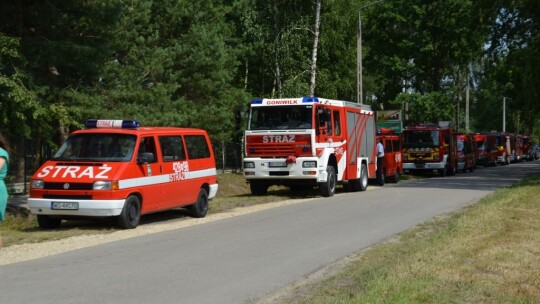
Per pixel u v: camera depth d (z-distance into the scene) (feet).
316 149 68.03
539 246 32.94
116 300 22.98
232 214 53.47
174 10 88.28
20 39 51.62
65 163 43.32
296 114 68.69
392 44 170.50
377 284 24.00
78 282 25.89
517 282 24.79
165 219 50.08
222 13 98.73
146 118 70.28
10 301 22.76
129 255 32.32
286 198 68.23
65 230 42.63
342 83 137.28
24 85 52.44
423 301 21.75
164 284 25.63
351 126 78.28
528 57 97.86
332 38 123.85
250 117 70.23
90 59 57.93
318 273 27.91
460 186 88.22
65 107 55.47
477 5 104.58
